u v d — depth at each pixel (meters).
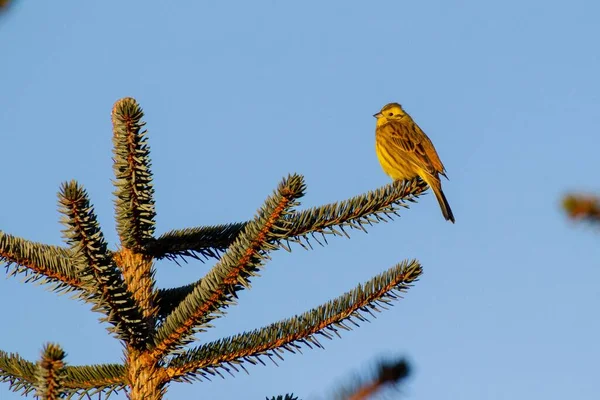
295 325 8.91
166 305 10.73
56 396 6.31
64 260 9.35
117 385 9.01
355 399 4.70
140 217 9.88
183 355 9.00
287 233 9.28
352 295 8.95
